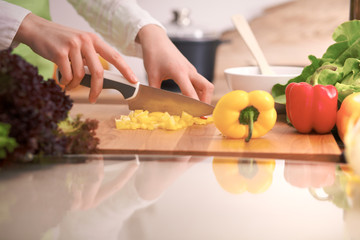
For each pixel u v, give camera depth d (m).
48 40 1.06
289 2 2.26
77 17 2.37
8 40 1.07
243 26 1.36
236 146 0.94
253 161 0.73
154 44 1.23
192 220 0.52
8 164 0.68
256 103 0.97
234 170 0.69
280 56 2.32
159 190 0.61
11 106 0.67
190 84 1.16
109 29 1.37
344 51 1.15
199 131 1.06
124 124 1.08
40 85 0.71
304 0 2.25
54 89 0.75
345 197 0.58
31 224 0.51
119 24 1.33
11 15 1.07
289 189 0.61
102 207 0.56
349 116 0.96
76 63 1.06
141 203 0.57
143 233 0.49
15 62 0.67
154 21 1.29
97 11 1.37
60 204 0.56
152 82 1.21
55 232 0.49
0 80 0.66
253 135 0.99
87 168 0.70
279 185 0.62
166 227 0.50
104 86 1.12
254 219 0.52
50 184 0.62
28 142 0.67
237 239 0.47
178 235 0.48
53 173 0.67
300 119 1.01
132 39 1.30
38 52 1.09
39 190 0.61
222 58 2.34
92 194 0.60
